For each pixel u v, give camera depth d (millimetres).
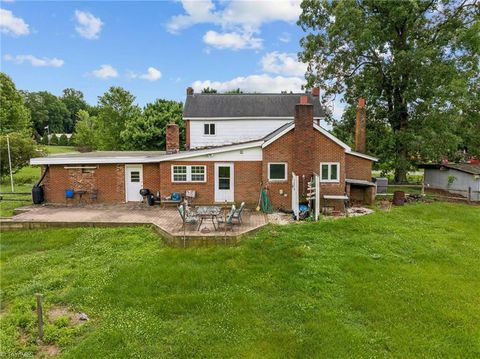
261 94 29047
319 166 18594
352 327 7719
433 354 6742
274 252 12172
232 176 18875
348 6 27844
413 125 28375
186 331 7551
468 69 26328
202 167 18922
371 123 30047
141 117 44281
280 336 7367
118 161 19547
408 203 21281
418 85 26891
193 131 27016
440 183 28625
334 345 7031
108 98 47062
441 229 15406
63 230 14906
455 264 11297
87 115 65812
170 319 8133
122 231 14594
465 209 19812
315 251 12258
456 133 30703
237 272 10664
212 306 8641
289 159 18250
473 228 15891
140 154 22797
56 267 11297
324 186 18656
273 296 9211
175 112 45125
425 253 12156
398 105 29484
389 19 27750
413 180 34750
